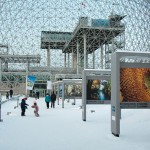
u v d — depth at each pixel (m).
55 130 16.08
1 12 78.38
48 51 98.88
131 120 19.33
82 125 18.28
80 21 76.88
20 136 14.02
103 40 89.19
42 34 93.44
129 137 13.70
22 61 91.00
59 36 94.50
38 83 84.88
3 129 16.50
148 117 19.11
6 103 45.62
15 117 23.75
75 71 90.75
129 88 14.77
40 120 21.36
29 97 73.88
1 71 87.06
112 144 12.02
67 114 26.59
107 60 94.38
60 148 11.20
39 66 92.06
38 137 13.73
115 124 14.14
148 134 14.47
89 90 22.02
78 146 11.59
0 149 10.98
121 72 14.70
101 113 26.45
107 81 22.50
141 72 14.94
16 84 87.31
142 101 14.88
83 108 21.48
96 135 14.35
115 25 78.38
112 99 14.91
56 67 90.69
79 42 91.56
